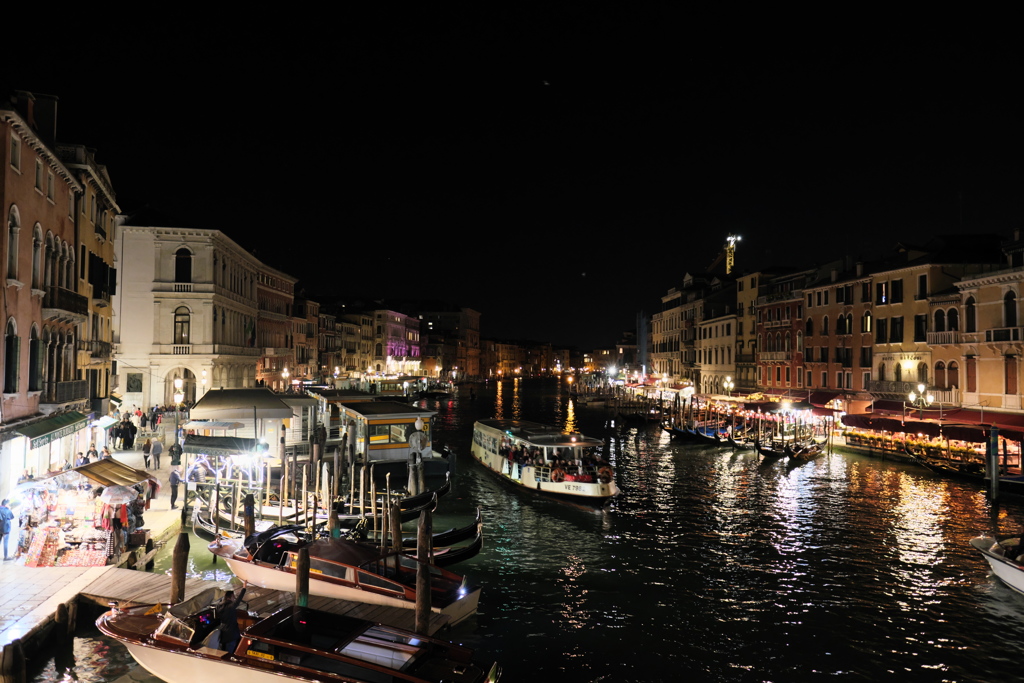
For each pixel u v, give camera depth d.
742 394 61.69
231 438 23.77
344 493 25.61
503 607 16.84
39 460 20.53
